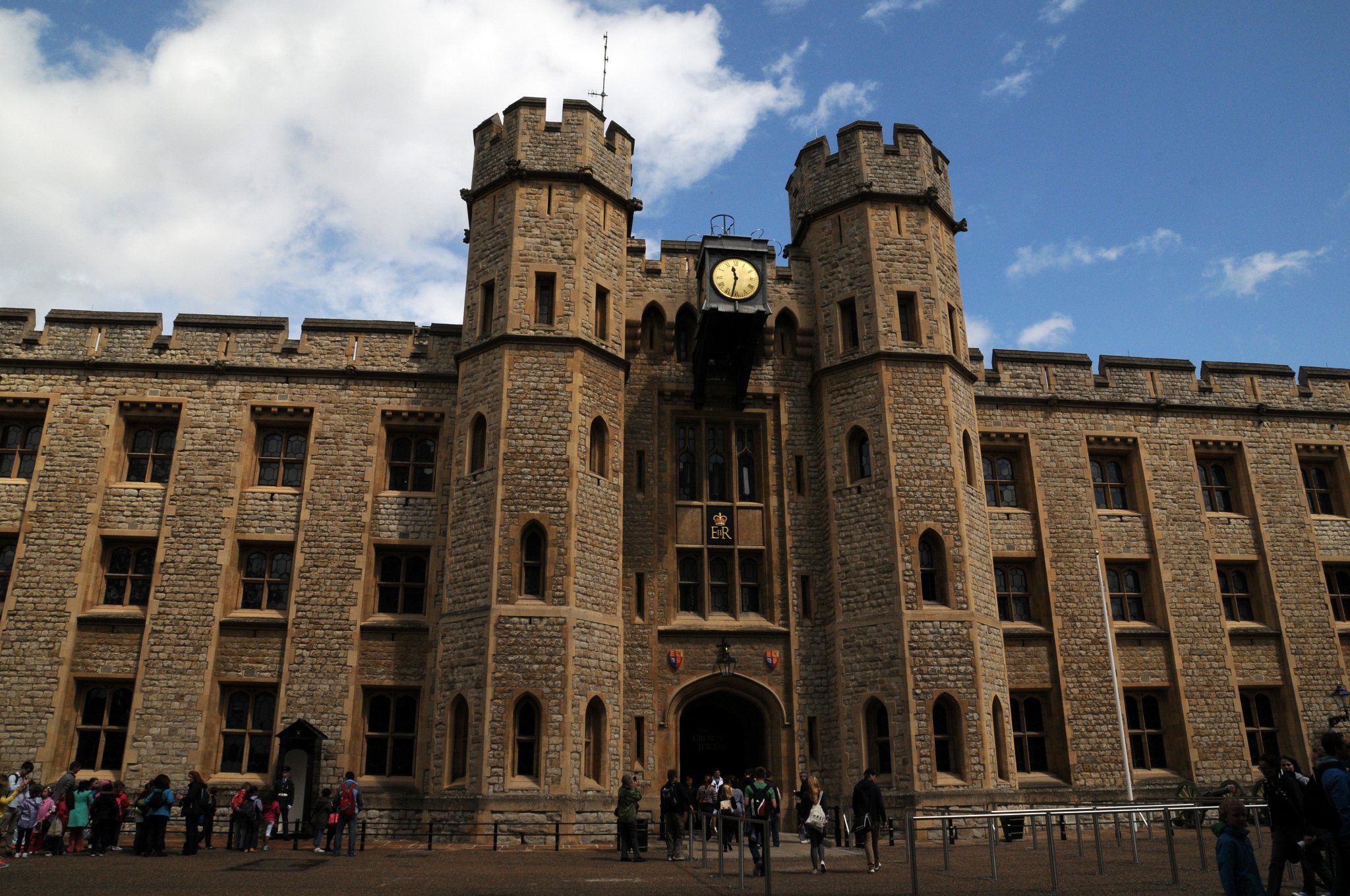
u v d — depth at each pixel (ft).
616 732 59.82
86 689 62.69
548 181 68.33
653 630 65.57
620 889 34.94
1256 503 77.10
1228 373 80.02
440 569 65.31
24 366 67.67
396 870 41.57
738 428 72.69
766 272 66.59
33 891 33.58
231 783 60.29
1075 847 53.67
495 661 57.06
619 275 69.67
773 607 67.56
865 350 68.44
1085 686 69.72
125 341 68.74
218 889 34.50
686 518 69.56
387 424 68.90
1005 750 62.08
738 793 54.39
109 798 49.65
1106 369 78.33
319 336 69.92
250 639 63.26
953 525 64.28
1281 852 28.68
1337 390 81.46
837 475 67.36
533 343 64.03
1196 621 73.00
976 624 62.49
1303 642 74.23
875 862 41.63
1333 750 27.45
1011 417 75.56
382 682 62.90
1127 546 74.18
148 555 65.51
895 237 70.90
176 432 67.82
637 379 71.05
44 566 63.62
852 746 61.62
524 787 55.21
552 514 60.59
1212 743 70.18
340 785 57.41
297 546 64.85
